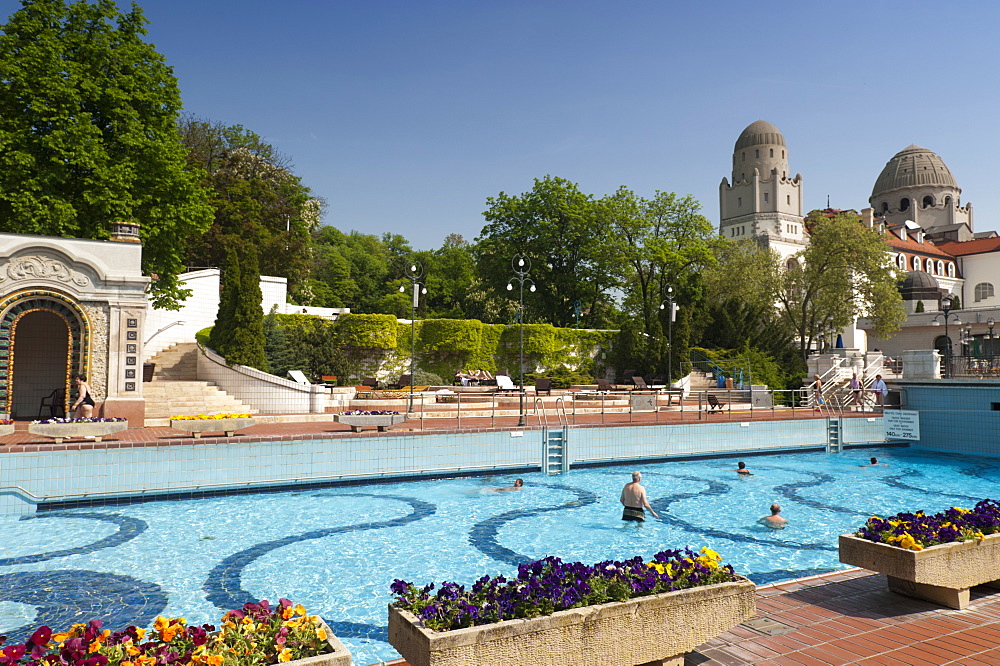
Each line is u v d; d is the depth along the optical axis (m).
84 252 17.17
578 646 4.48
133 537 10.52
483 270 46.38
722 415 23.95
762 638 5.59
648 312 44.00
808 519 12.12
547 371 35.62
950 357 28.48
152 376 24.23
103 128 21.06
